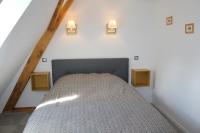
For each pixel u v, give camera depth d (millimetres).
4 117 3449
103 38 3729
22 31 2312
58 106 2223
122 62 3756
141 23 3777
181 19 2902
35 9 2221
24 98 3744
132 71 3834
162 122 1803
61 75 3678
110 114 1981
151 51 3881
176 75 3084
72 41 3674
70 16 3607
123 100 2393
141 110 2076
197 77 2551
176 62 3072
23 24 2164
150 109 2111
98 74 3459
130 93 2668
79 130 1652
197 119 2576
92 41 3713
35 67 3666
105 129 1663
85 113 2016
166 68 3414
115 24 3648
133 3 3703
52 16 3506
